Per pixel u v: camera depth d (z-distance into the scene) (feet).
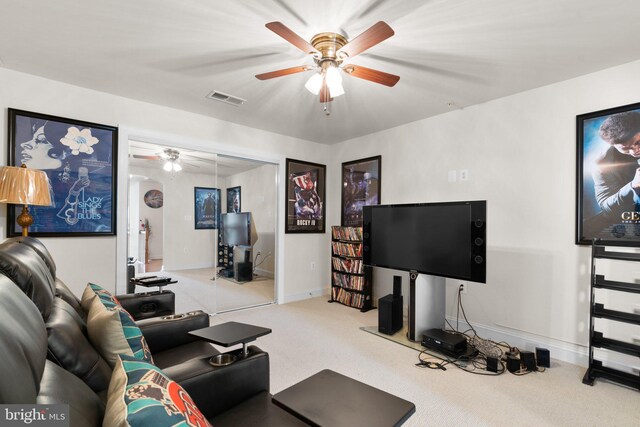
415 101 10.55
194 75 8.84
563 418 6.16
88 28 6.69
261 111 11.59
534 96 9.46
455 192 11.31
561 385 7.39
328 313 12.94
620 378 7.30
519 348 9.52
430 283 10.04
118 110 10.24
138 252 12.18
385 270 13.64
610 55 7.54
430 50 7.39
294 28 6.66
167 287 12.80
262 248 15.21
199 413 2.43
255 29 6.72
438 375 7.85
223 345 4.16
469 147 10.95
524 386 7.35
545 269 9.13
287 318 12.26
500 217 10.11
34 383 1.96
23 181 7.41
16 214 8.59
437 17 6.19
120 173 10.21
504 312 9.91
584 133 8.50
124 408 1.98
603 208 8.15
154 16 6.28
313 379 4.33
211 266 13.94
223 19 6.39
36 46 7.39
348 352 9.14
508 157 9.98
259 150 13.78
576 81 8.69
